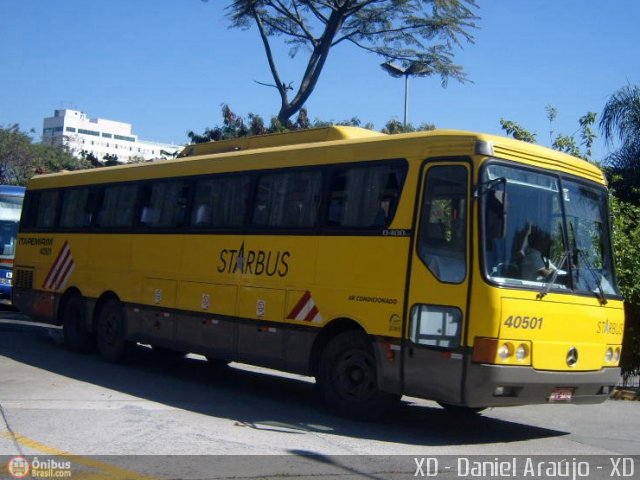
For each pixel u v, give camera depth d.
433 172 8.74
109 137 167.12
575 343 8.71
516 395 8.19
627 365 12.53
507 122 15.58
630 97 19.08
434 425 9.77
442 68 24.59
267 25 26.02
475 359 8.03
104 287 13.73
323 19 25.36
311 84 25.84
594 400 9.09
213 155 11.93
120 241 13.49
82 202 14.79
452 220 8.45
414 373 8.56
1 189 23.77
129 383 11.68
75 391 10.63
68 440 7.93
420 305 8.59
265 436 8.45
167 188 12.65
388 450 8.09
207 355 11.35
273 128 25.61
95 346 14.62
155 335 12.40
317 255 9.83
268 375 13.76
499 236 8.15
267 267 10.48
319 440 8.38
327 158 10.00
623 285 12.07
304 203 10.17
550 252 8.77
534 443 8.97
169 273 12.22
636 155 18.64
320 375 9.77
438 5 24.12
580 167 9.51
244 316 10.73
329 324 9.59
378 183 9.30
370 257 9.17
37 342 16.03
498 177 8.45
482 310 8.05
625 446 8.96
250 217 10.90
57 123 161.62
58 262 15.12
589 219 9.47
